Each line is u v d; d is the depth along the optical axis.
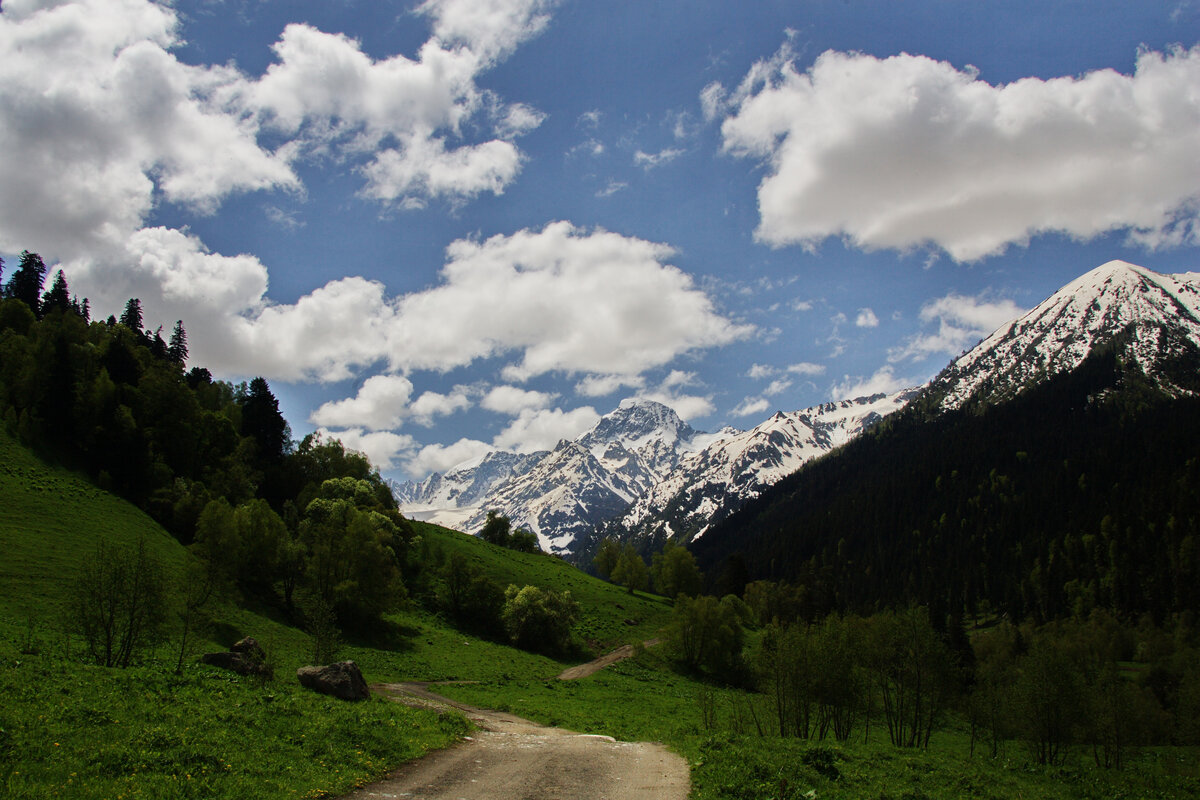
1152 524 194.75
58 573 58.47
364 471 134.12
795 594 155.75
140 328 165.38
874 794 25.23
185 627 40.66
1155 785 40.53
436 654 81.19
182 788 16.64
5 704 20.61
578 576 150.75
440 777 22.64
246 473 110.00
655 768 27.77
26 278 148.50
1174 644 132.25
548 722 48.56
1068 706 59.56
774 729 54.28
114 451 92.56
